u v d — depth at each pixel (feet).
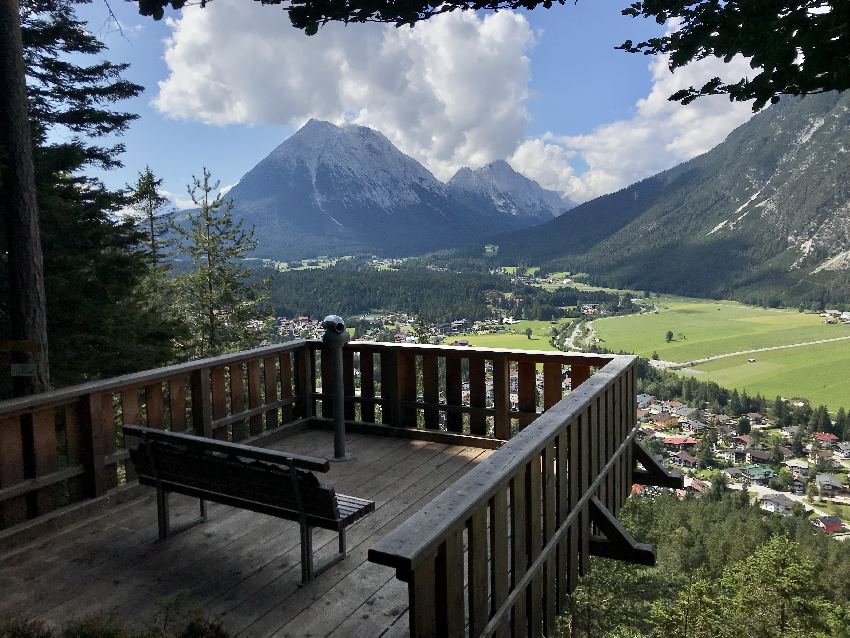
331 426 17.06
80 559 9.64
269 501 9.03
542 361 14.85
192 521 10.87
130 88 37.04
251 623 7.82
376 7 7.72
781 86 5.33
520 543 7.60
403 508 11.61
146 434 9.86
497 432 15.38
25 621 6.68
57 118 35.42
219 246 52.85
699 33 5.33
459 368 15.78
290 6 7.87
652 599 65.26
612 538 10.91
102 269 25.39
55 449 11.00
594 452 11.09
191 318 50.85
